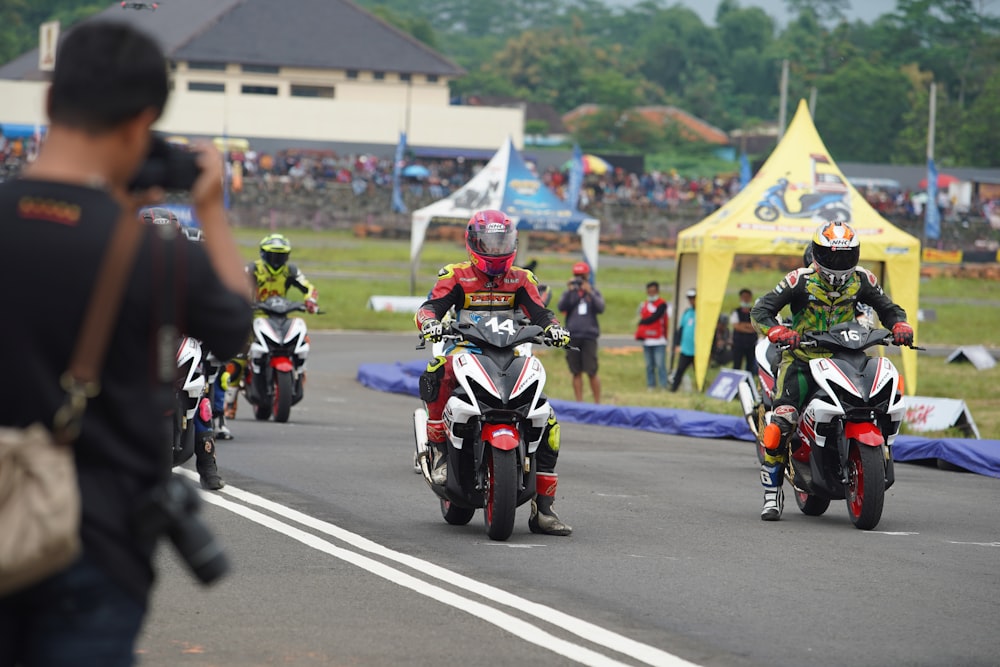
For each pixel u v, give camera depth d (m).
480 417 27.00
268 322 49.56
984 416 64.12
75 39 9.71
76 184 9.60
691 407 63.00
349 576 23.38
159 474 9.73
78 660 9.16
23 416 9.36
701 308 71.62
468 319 27.73
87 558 9.21
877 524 30.67
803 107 78.06
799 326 31.94
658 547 27.20
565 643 19.08
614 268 185.50
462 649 18.64
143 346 9.69
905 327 30.78
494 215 28.53
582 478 37.91
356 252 184.75
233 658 17.95
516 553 26.06
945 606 22.45
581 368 63.88
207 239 10.07
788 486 39.56
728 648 19.12
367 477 36.00
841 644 19.59
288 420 51.09
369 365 75.44
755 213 73.31
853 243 30.62
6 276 9.35
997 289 185.25
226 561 9.74
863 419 29.98
